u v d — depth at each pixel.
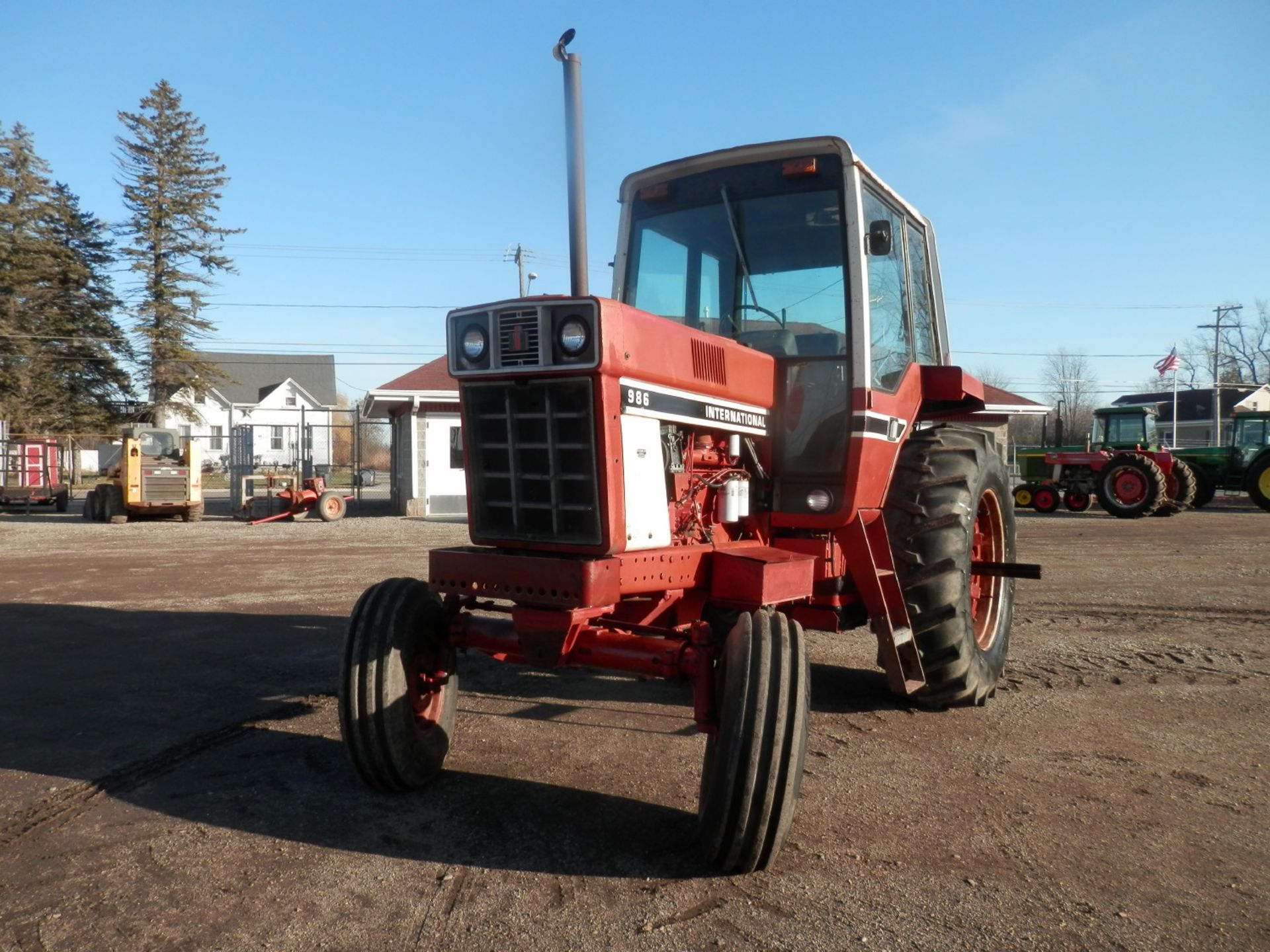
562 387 3.41
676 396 3.71
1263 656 6.41
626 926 2.81
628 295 4.96
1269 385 56.62
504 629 3.84
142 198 40.84
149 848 3.36
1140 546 13.32
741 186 4.66
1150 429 22.22
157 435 20.45
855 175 4.38
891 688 4.85
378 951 2.68
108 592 9.48
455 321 3.61
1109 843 3.43
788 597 3.74
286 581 10.17
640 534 3.52
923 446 5.09
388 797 3.84
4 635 7.26
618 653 3.49
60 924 2.83
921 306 5.71
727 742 3.09
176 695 5.46
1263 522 18.02
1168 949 2.71
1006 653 5.70
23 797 3.85
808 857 3.30
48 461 24.67
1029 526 17.06
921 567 4.76
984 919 2.87
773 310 4.57
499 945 2.70
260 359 70.50
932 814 3.70
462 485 20.84
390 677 3.70
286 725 4.87
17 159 42.91
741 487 4.14
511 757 4.34
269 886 3.07
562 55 3.88
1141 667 6.11
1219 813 3.72
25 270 42.22
